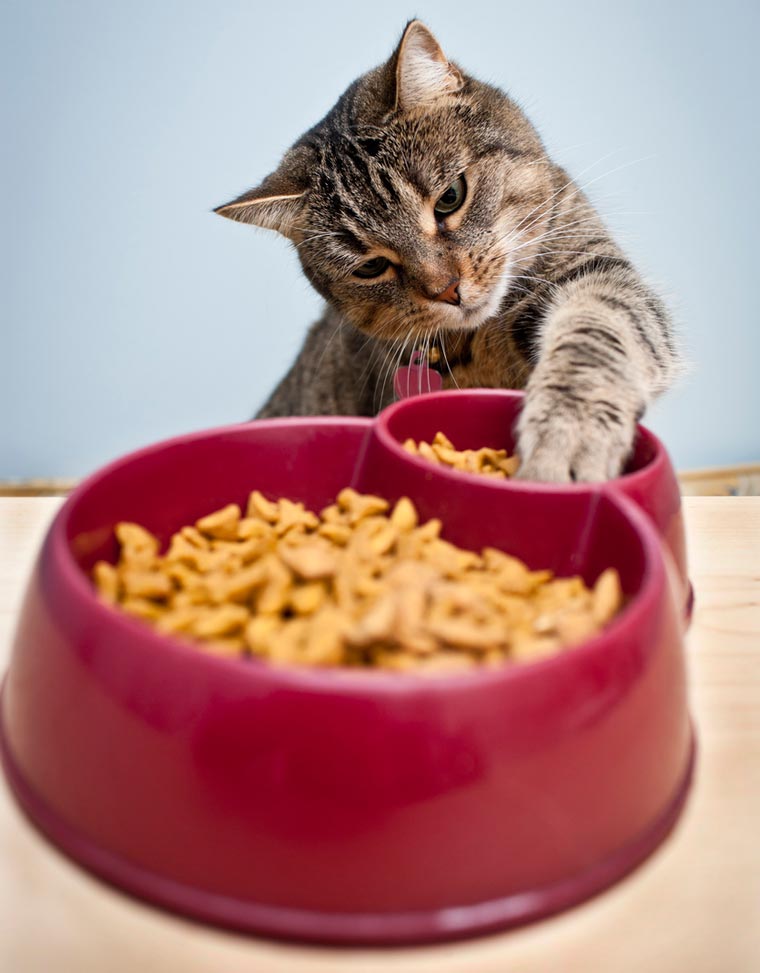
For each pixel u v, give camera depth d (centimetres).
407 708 23
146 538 36
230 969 24
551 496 36
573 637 28
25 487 106
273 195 69
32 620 28
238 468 42
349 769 23
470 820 24
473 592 30
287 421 42
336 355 86
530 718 24
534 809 24
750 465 111
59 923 26
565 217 71
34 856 28
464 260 66
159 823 25
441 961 25
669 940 25
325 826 24
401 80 64
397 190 66
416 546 34
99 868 26
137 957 25
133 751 25
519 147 71
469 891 25
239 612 30
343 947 24
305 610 31
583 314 55
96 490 35
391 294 70
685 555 42
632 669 26
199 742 24
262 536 38
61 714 27
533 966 25
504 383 73
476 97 70
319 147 71
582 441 43
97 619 26
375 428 41
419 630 28
